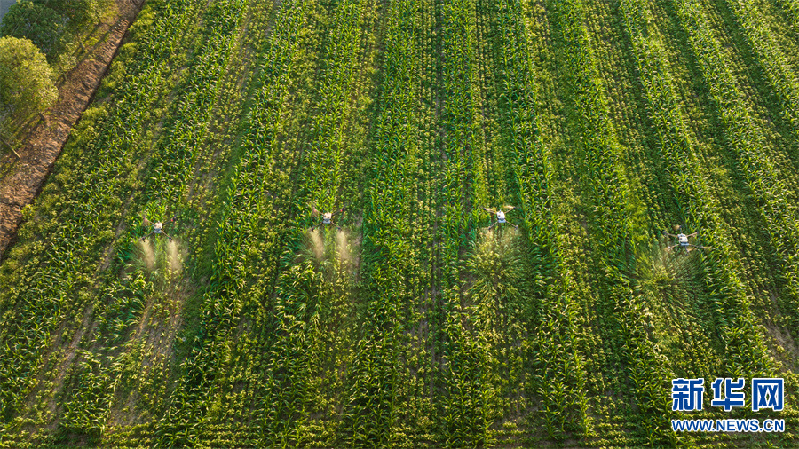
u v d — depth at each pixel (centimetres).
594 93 2773
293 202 2430
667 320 2039
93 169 2506
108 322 2072
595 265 2216
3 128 2434
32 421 1845
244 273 2166
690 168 2458
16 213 2341
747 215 2330
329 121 2723
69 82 2784
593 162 2508
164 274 2173
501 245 2261
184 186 2453
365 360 1969
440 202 2458
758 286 2136
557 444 1811
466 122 2741
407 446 1805
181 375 1948
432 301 2148
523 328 2055
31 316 2047
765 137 2606
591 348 2009
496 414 1869
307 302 2117
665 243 2256
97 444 1814
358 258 2267
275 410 1858
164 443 1802
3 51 2297
